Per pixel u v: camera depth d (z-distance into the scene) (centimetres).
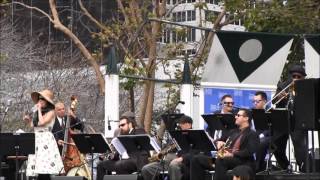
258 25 3161
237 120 1881
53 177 1906
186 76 2602
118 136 1959
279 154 1941
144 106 3600
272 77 2469
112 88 2475
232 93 2469
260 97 1973
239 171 1777
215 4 3838
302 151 1858
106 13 5909
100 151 1978
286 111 1777
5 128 4225
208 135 1909
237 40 2434
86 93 4947
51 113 2005
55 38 5969
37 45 5850
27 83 4878
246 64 2450
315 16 3127
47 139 1983
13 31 5269
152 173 1972
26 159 2103
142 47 3631
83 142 1970
